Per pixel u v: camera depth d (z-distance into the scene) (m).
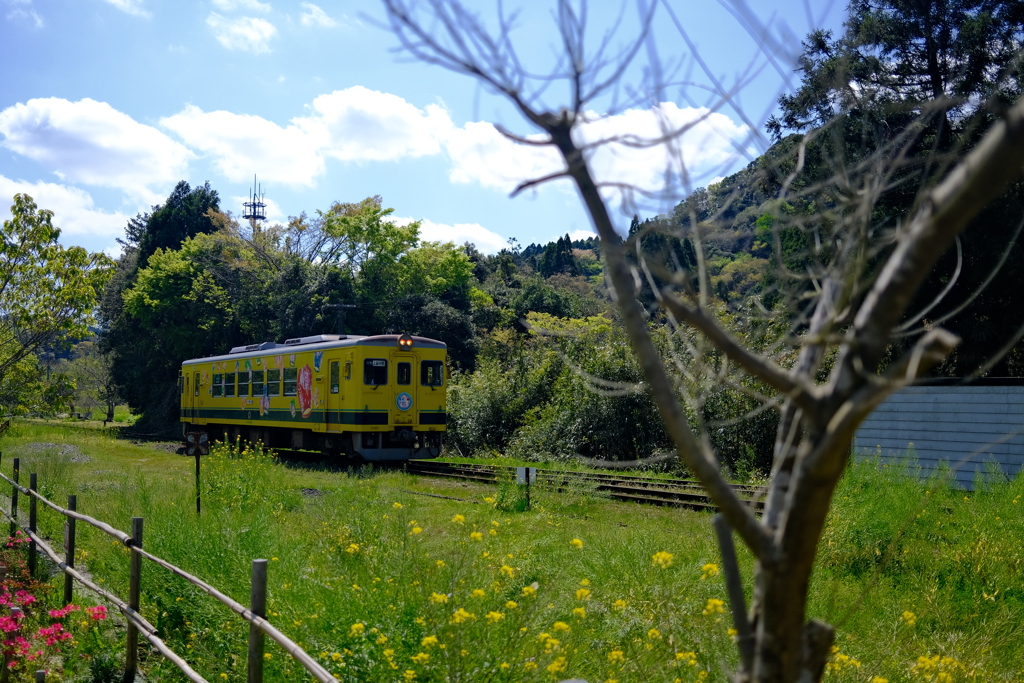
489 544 7.37
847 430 1.51
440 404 19.14
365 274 39.84
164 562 4.96
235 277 40.22
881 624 5.46
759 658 1.73
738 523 1.68
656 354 1.69
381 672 4.07
